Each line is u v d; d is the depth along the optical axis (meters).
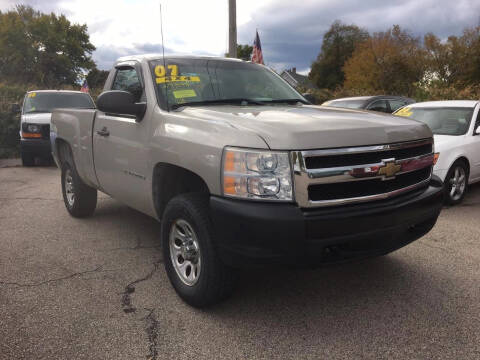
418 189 3.17
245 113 3.10
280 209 2.54
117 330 2.83
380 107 11.94
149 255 4.22
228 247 2.69
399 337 2.73
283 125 2.70
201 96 3.69
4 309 3.11
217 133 2.83
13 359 2.51
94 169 4.55
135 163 3.69
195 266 3.12
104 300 3.25
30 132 10.26
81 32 55.41
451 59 32.34
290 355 2.56
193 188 3.39
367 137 2.77
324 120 2.87
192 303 3.11
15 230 5.04
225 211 2.65
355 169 2.69
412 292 3.35
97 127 4.36
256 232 2.55
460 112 6.70
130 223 5.31
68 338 2.73
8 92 17.14
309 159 2.57
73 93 11.88
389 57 36.38
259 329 2.85
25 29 50.66
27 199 6.75
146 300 3.26
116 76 4.39
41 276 3.70
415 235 3.16
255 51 11.83
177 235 3.25
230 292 3.01
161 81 3.69
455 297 3.26
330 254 2.70
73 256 4.19
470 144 6.21
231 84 3.96
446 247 4.34
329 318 2.98
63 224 5.28
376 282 3.54
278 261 2.58
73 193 5.47
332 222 2.59
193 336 2.76
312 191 2.60
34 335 2.77
